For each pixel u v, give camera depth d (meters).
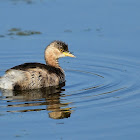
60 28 23.45
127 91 15.35
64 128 12.25
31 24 23.84
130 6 26.42
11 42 21.77
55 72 16.38
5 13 25.28
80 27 23.55
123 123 12.59
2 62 19.47
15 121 12.64
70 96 14.76
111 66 18.94
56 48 17.33
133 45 21.11
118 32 22.73
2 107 13.58
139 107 13.75
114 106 13.84
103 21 24.17
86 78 17.27
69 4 27.14
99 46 21.28
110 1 27.62
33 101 14.19
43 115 13.06
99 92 15.25
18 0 27.97
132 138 11.66
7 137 11.70
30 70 15.36
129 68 18.56
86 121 12.71
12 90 15.24
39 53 20.62
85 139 11.61
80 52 20.77
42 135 11.83
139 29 22.86
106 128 12.27
